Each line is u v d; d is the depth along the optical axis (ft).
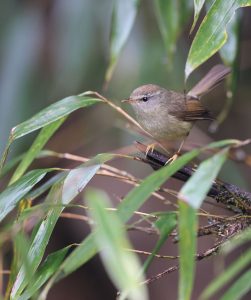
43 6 35.50
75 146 38.60
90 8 33.71
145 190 15.31
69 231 39.50
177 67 34.47
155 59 34.01
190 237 14.49
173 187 36.88
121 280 13.19
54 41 34.63
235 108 40.42
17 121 33.99
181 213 14.60
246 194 19.92
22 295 17.43
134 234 38.06
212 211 26.89
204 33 18.47
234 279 34.42
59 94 34.55
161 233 15.78
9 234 16.94
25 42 35.01
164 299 37.70
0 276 21.17
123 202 15.23
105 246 13.51
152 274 37.86
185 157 15.88
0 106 34.30
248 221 18.53
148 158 21.11
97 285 40.78
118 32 25.49
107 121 37.81
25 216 16.70
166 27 25.95
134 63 33.96
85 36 33.73
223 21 18.43
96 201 13.99
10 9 35.70
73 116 39.40
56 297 40.27
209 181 14.74
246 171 39.29
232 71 24.71
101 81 34.30
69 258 15.02
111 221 13.74
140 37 34.32
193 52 18.52
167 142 31.96
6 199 18.86
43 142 21.39
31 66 34.71
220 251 17.79
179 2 26.03
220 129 40.68
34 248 17.88
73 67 33.94
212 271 37.37
